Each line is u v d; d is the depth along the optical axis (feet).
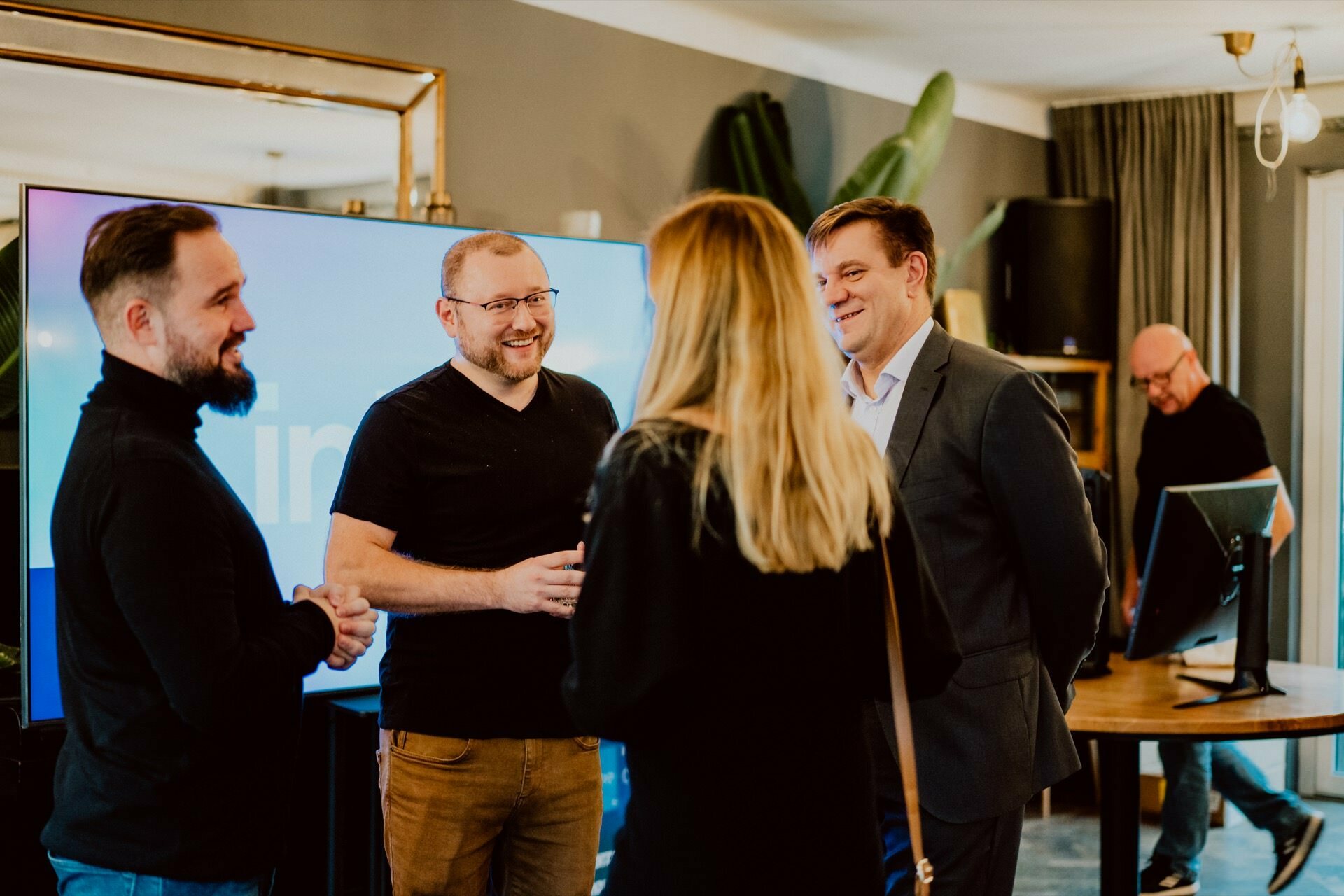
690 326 4.03
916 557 4.45
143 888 4.69
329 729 8.68
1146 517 12.40
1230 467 11.78
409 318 8.94
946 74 12.66
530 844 6.68
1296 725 7.92
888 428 6.64
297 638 4.89
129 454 4.54
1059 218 15.38
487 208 10.57
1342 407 15.19
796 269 4.10
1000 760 6.12
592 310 9.82
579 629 3.93
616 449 4.01
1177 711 8.16
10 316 7.81
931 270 6.66
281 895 9.11
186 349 4.78
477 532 6.47
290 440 8.41
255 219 8.24
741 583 3.90
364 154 9.55
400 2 9.88
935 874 6.15
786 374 3.97
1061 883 11.84
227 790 4.80
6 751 7.87
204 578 4.52
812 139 13.66
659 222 4.30
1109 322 15.66
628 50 11.69
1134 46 13.60
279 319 8.35
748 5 12.15
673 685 3.79
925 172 12.64
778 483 3.87
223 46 8.72
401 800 6.40
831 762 4.04
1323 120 15.16
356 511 6.31
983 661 6.15
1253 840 13.21
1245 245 15.71
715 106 12.53
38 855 8.03
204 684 4.44
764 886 3.88
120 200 7.73
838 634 4.10
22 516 7.41
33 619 7.49
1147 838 13.12
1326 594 15.31
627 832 4.09
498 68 10.62
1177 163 15.66
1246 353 15.75
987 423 6.08
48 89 7.98
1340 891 11.62
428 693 6.35
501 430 6.62
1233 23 12.76
